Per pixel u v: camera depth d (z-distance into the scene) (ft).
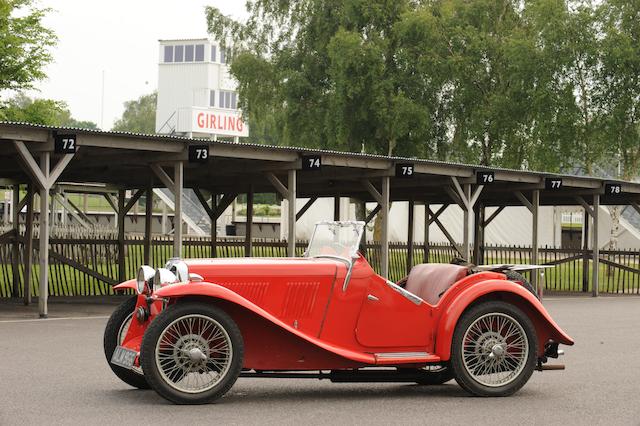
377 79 138.92
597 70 135.74
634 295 88.84
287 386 30.12
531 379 32.17
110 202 100.37
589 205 91.81
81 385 28.84
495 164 147.02
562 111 135.23
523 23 147.95
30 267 62.34
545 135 135.95
